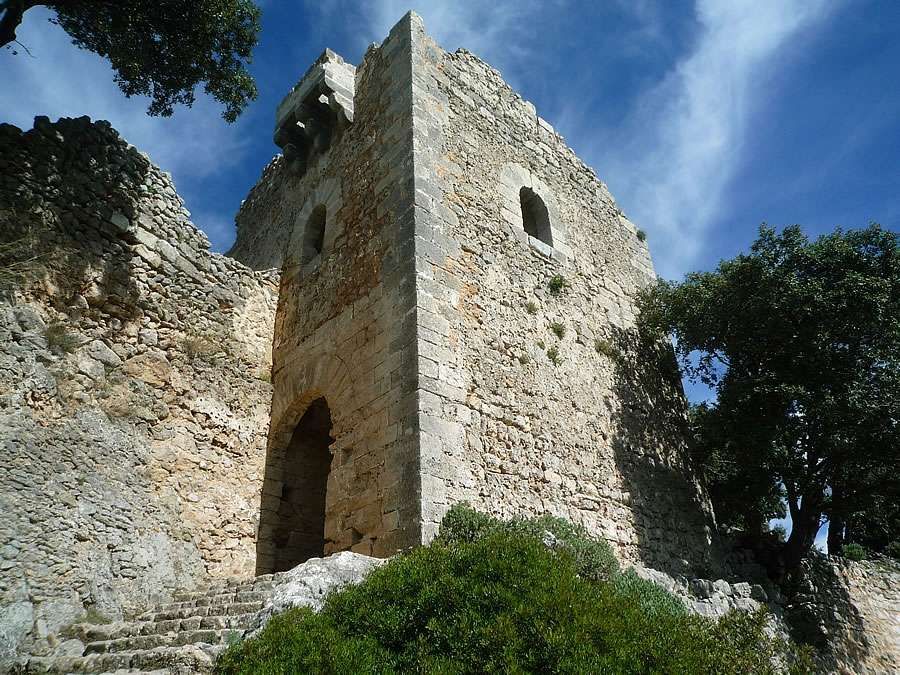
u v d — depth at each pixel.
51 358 8.94
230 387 11.73
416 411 9.08
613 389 13.09
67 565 7.84
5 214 9.33
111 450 9.25
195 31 11.27
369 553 8.77
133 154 11.48
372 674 5.15
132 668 5.75
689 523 12.96
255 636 5.67
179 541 9.66
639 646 5.48
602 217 15.64
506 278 11.80
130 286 10.68
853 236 13.18
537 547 6.67
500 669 5.13
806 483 13.17
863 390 11.81
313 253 13.71
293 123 14.80
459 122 12.69
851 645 12.81
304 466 12.29
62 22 10.66
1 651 6.64
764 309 12.81
